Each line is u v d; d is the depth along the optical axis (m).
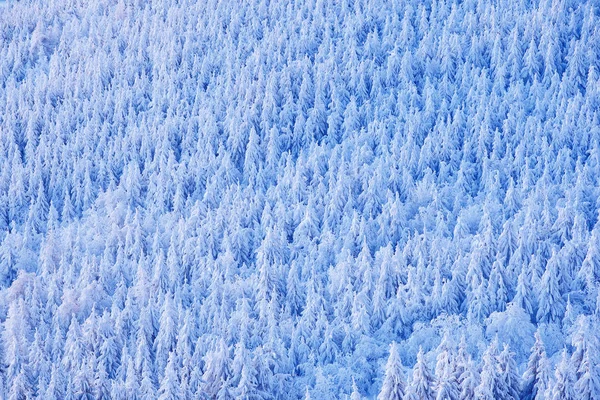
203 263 96.31
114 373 82.19
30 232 111.50
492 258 90.19
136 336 85.75
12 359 81.00
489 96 127.06
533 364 69.94
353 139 122.75
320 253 97.06
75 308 91.38
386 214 101.25
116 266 97.75
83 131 131.75
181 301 91.12
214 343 81.81
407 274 90.31
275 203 109.69
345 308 87.31
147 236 104.94
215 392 76.12
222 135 129.00
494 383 68.69
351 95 135.75
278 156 122.69
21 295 95.31
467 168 112.75
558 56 134.38
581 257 88.94
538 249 89.81
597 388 67.56
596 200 101.25
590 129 116.75
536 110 122.94
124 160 125.00
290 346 84.31
